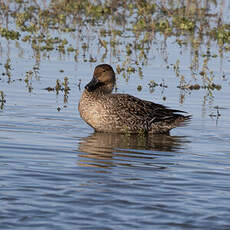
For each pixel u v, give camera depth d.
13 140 13.75
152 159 12.88
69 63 22.22
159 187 10.87
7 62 21.64
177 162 12.68
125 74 21.22
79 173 11.52
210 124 16.22
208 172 11.95
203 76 20.94
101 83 16.08
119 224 9.18
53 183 10.84
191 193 10.61
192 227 9.16
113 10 29.61
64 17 28.05
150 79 20.70
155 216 9.51
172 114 15.86
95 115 15.28
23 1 30.48
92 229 8.96
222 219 9.46
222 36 26.30
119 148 13.77
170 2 31.39
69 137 14.51
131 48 24.64
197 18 29.38
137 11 29.11
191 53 24.33
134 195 10.39
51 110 16.91
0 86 19.02
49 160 12.33
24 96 18.11
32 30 25.88
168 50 24.66
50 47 24.03
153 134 15.64
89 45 24.83
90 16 29.05
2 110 16.48
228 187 11.00
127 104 15.50
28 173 11.34
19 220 9.20
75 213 9.52
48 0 30.84
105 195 10.34
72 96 18.52
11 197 10.05
